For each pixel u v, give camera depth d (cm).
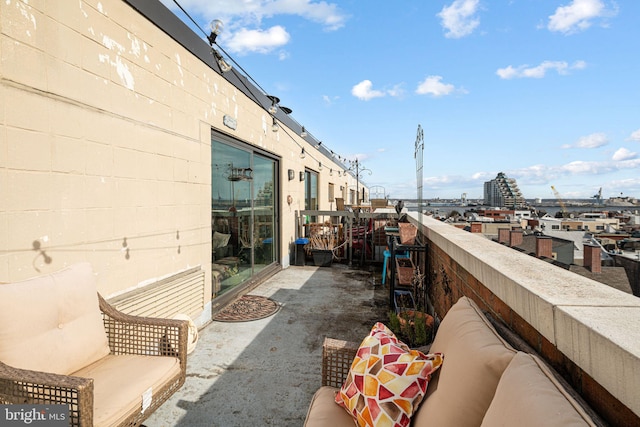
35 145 189
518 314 129
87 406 127
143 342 194
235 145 462
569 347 93
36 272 190
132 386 157
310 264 712
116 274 249
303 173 809
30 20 186
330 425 133
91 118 226
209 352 299
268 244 614
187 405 221
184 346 191
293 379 255
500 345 110
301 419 209
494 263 165
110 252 244
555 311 100
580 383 94
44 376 129
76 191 215
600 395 86
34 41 188
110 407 142
